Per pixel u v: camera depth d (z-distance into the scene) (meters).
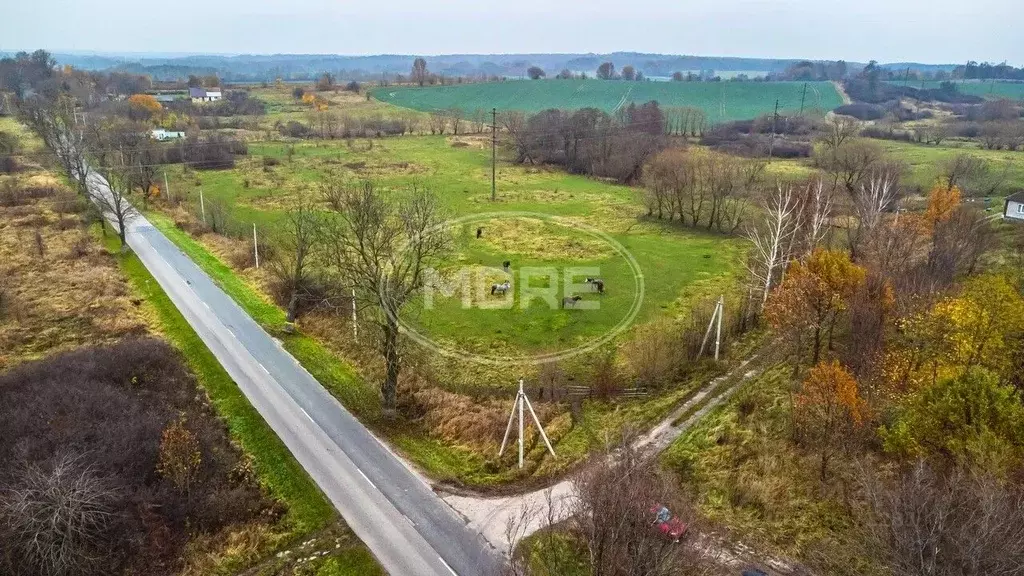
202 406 35.94
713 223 74.25
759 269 52.81
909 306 37.28
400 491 28.95
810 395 31.72
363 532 26.41
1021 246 56.59
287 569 24.81
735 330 44.12
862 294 37.19
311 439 32.75
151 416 32.25
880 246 45.56
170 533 26.30
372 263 38.03
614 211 79.75
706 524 26.27
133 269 57.56
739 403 35.41
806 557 24.67
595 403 36.22
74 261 58.56
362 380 38.88
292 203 78.44
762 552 24.98
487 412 34.59
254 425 33.91
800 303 38.06
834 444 30.00
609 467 23.59
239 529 26.97
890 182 65.69
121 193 66.12
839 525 26.08
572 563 24.25
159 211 77.25
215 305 49.66
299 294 47.34
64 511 24.22
